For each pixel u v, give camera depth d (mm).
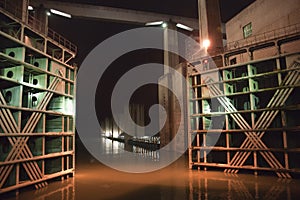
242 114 14938
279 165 12242
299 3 15414
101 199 8562
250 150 13258
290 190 9445
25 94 11320
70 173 13023
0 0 11477
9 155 9023
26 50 10602
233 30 23203
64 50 13016
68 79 13086
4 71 10094
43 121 11078
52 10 26031
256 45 13820
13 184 9352
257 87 14555
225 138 15367
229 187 10188
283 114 12336
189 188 10117
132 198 8680
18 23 9867
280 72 12438
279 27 16984
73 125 13406
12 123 9398
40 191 9789
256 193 9109
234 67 14328
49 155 11180
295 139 12453
